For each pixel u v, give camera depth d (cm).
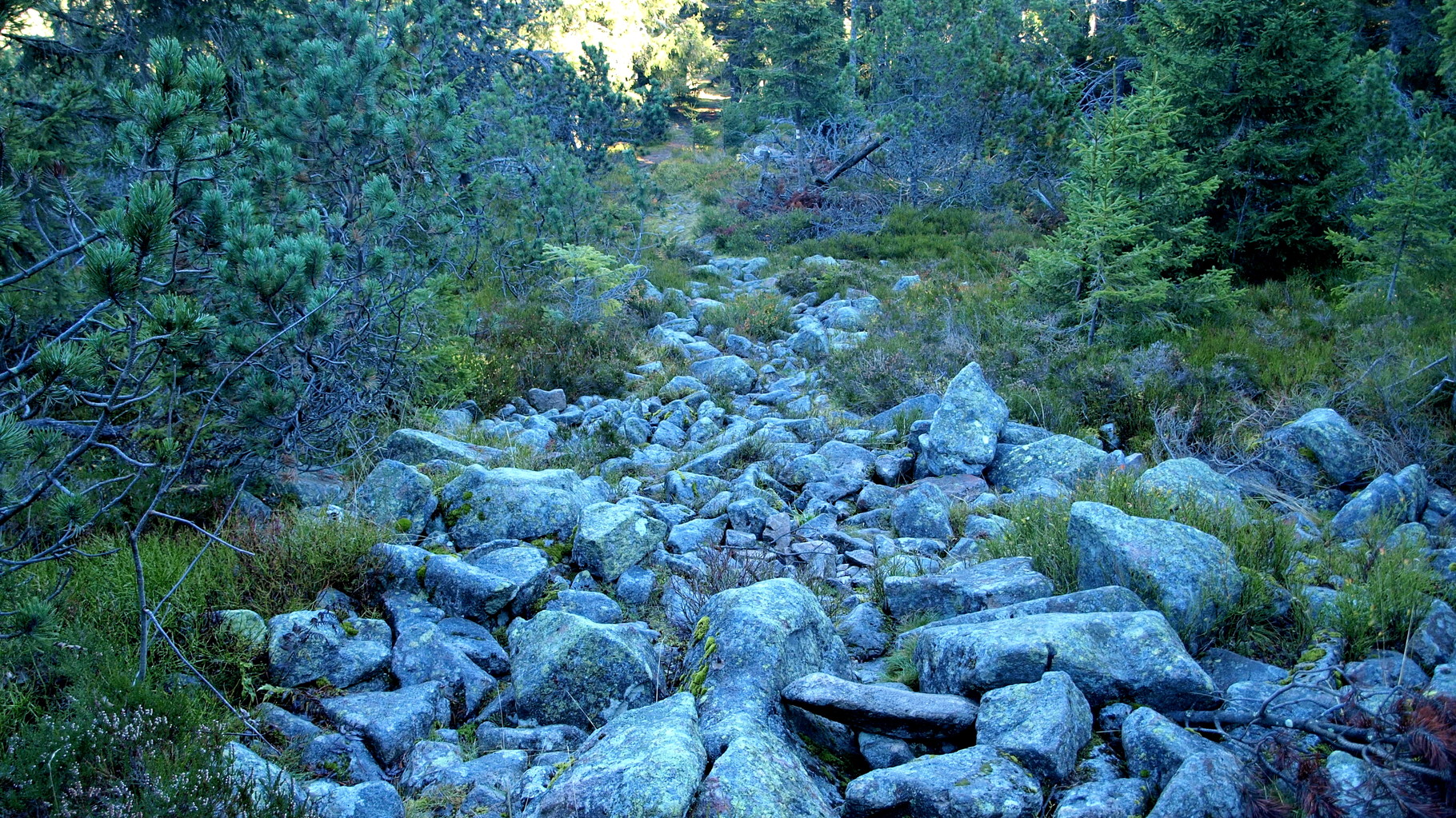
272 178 767
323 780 354
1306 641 445
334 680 429
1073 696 361
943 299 1376
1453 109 2073
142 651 379
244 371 600
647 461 858
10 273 536
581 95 2634
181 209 546
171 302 412
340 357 711
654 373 1171
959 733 368
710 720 378
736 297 1622
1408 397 801
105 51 938
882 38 2705
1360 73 1415
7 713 341
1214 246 1262
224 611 438
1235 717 360
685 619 501
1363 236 1248
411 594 507
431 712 409
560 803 320
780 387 1134
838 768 378
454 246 1123
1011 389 948
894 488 754
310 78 856
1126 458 770
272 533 524
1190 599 440
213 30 1077
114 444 532
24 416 383
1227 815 297
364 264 748
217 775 316
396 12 1231
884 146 2264
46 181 594
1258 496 718
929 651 426
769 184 2402
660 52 4238
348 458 707
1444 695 312
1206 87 1266
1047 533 552
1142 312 1068
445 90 927
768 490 737
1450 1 1661
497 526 596
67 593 430
